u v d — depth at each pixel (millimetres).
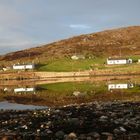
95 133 25109
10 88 154375
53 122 30922
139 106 44406
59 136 24719
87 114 35906
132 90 109750
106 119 32031
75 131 26203
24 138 23531
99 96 93188
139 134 24656
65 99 89375
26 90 134125
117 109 40562
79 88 128750
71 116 34844
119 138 23250
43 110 46250
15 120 34844
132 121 30844
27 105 73500
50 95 105000
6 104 76812
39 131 27219
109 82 159500
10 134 25406
